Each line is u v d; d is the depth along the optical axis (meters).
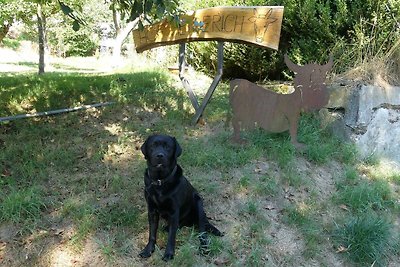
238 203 2.42
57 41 14.48
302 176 2.71
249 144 2.91
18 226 2.09
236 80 2.87
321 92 2.91
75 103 3.62
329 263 2.19
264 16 2.85
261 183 2.56
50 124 3.13
